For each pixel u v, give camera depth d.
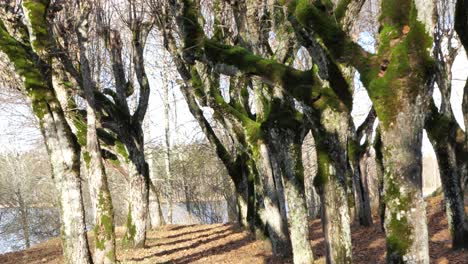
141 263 12.72
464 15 8.15
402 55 4.96
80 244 8.62
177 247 15.97
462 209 10.47
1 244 33.75
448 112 10.38
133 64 16.02
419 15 4.92
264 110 12.29
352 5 6.70
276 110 10.55
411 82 4.96
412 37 4.95
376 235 14.34
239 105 14.03
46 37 9.57
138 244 15.59
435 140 10.49
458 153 11.09
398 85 4.98
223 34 13.75
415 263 4.89
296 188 10.27
